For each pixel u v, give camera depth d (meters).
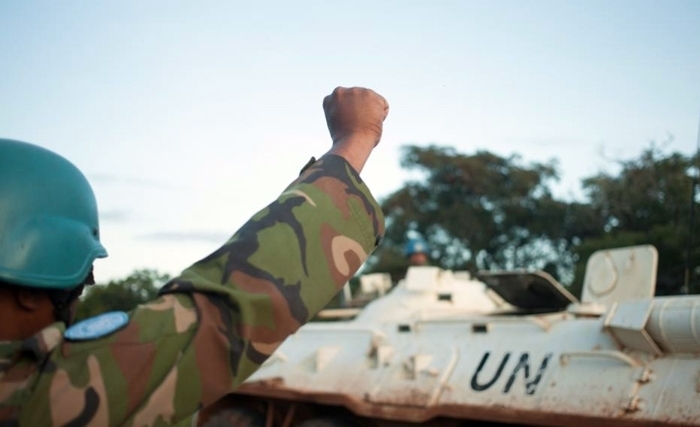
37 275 1.78
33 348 1.63
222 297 1.70
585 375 7.04
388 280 13.62
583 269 17.42
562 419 6.83
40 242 1.80
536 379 7.36
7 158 1.86
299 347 9.83
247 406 10.16
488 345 8.16
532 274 9.23
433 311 10.30
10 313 1.79
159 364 1.64
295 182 1.93
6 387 1.61
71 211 1.90
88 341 1.64
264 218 1.82
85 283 2.04
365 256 1.91
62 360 1.62
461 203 27.62
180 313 1.69
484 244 26.45
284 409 9.87
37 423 1.56
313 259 1.80
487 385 7.69
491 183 26.64
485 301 10.95
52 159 1.94
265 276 1.74
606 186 16.75
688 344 6.48
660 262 14.61
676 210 14.59
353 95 2.10
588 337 7.40
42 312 1.84
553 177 26.20
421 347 8.62
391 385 8.41
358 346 9.25
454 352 8.32
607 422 6.52
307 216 1.84
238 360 1.67
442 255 27.83
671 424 6.15
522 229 25.52
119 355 1.62
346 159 1.99
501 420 7.29
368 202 1.95
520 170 26.12
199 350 1.66
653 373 6.61
